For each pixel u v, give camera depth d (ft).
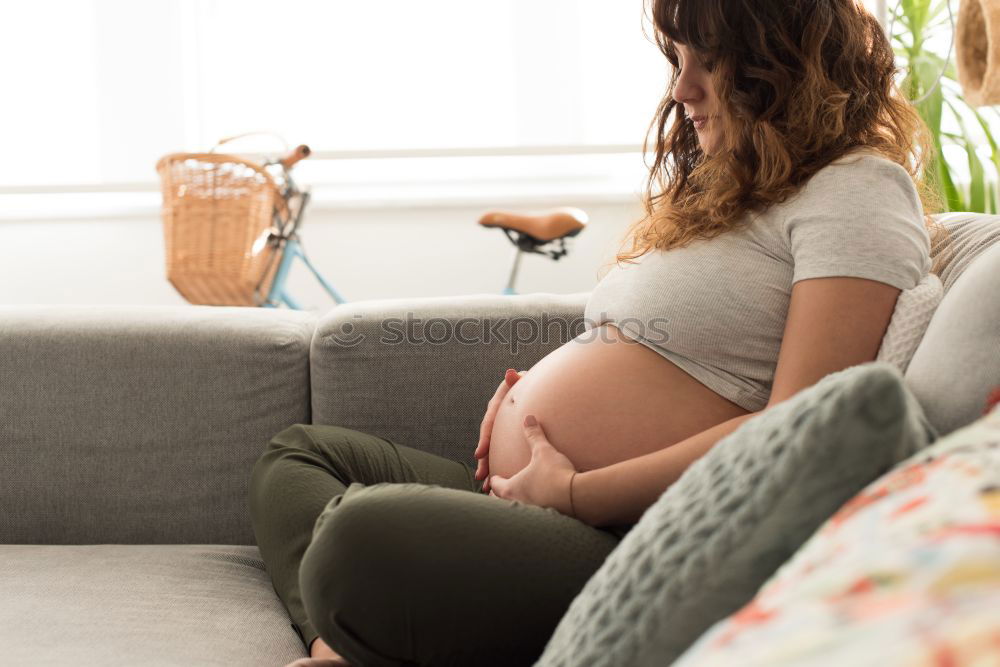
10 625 3.03
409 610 2.38
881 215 2.93
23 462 4.45
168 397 4.50
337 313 4.66
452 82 11.06
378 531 2.41
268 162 8.60
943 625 0.84
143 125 10.87
